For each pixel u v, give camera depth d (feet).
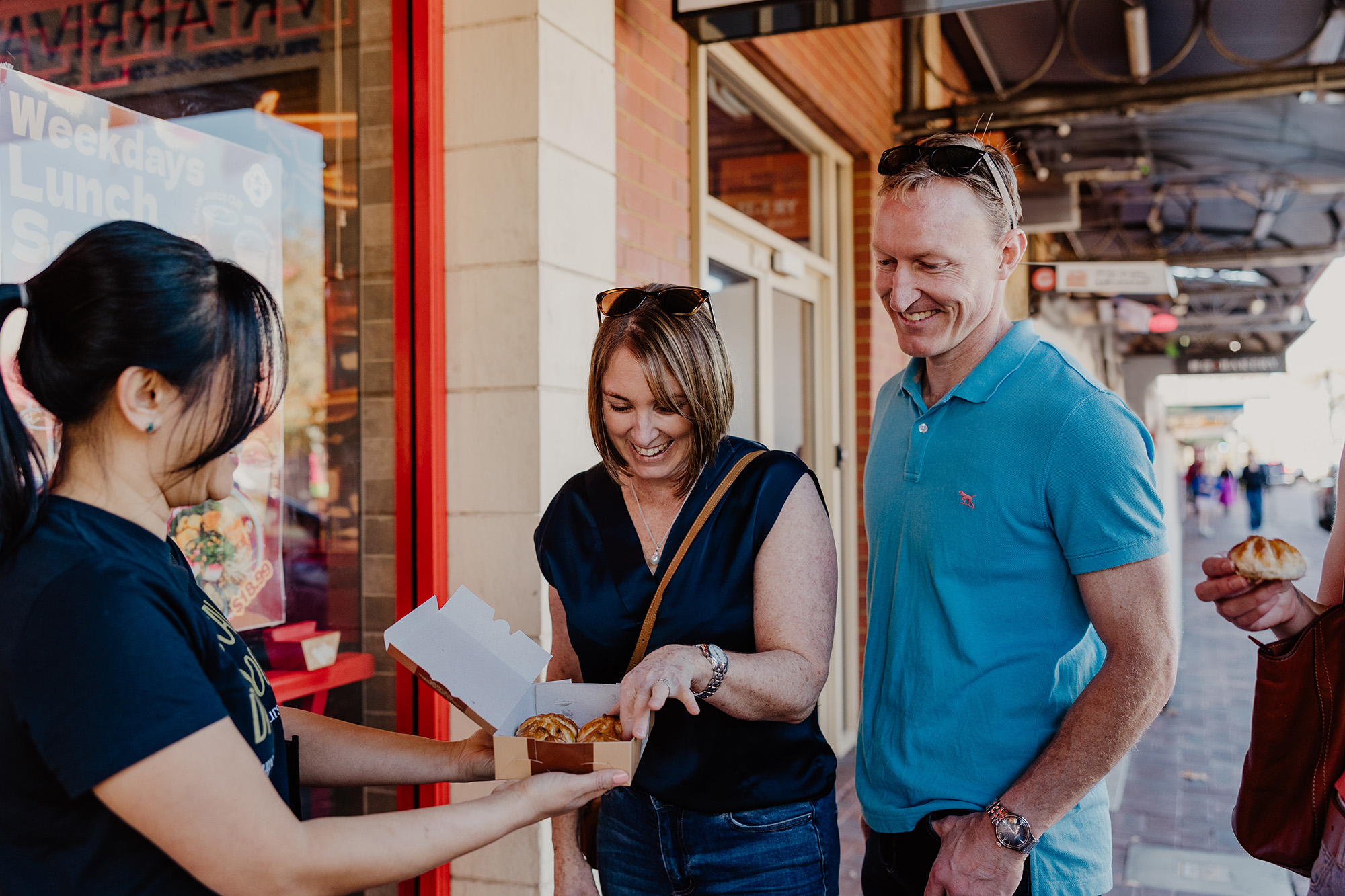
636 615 5.05
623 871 5.28
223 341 3.09
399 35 7.93
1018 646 4.64
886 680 5.10
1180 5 16.43
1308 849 4.33
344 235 7.80
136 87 6.18
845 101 16.07
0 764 2.81
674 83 10.85
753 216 14.10
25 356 2.95
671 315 4.84
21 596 2.79
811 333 16.74
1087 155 25.38
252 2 6.91
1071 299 34.35
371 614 7.95
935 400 5.10
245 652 3.51
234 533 7.00
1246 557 4.33
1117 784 15.11
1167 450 22.07
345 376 7.82
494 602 7.91
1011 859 4.33
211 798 2.81
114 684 2.70
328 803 7.66
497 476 7.92
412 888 7.79
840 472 17.21
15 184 5.50
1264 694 4.42
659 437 4.88
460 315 8.02
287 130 7.29
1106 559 4.31
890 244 4.70
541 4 7.80
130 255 2.93
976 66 22.84
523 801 3.60
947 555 4.75
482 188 7.95
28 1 5.55
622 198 9.67
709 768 4.93
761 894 4.93
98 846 2.85
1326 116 21.97
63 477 3.06
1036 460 4.53
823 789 5.09
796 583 4.82
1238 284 47.75
